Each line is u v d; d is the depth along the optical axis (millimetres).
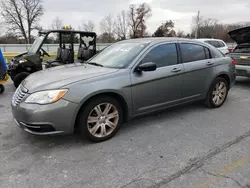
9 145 3143
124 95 3312
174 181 2381
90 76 3158
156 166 2658
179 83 3973
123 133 3559
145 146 3145
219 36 47781
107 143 3234
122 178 2439
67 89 2889
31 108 2811
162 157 2855
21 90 3145
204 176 2461
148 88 3572
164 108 3936
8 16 44219
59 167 2637
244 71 6840
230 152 2967
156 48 3766
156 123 3957
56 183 2355
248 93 6230
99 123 3223
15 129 3664
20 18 44938
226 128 3764
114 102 3297
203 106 4902
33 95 2889
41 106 2797
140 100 3537
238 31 7270
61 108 2844
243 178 2426
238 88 6871
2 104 5125
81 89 2953
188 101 4266
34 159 2799
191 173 2518
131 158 2832
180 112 4520
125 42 4297
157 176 2471
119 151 3008
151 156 2881
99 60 4074
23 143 3205
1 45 20578
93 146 3141
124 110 3473
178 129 3715
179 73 3922
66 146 3133
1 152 2951
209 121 4066
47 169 2596
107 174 2510
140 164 2701
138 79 3436
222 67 4680
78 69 3611
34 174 2502
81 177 2455
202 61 4352
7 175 2477
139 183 2355
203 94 4480
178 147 3113
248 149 3045
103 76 3186
